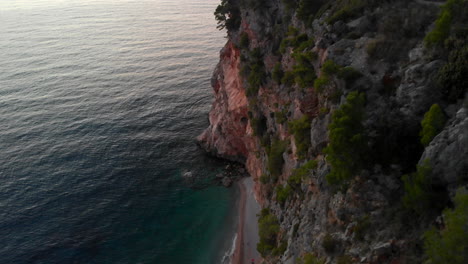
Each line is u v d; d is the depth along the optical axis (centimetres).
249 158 8256
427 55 3550
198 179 8231
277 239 5184
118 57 17088
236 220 6938
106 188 7831
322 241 3569
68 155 8956
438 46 3491
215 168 8694
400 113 3416
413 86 3412
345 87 3888
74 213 7056
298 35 5684
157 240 6481
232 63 8675
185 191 7819
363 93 3622
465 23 3584
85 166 8556
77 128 10338
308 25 5509
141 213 7138
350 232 3350
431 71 3378
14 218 6831
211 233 6638
